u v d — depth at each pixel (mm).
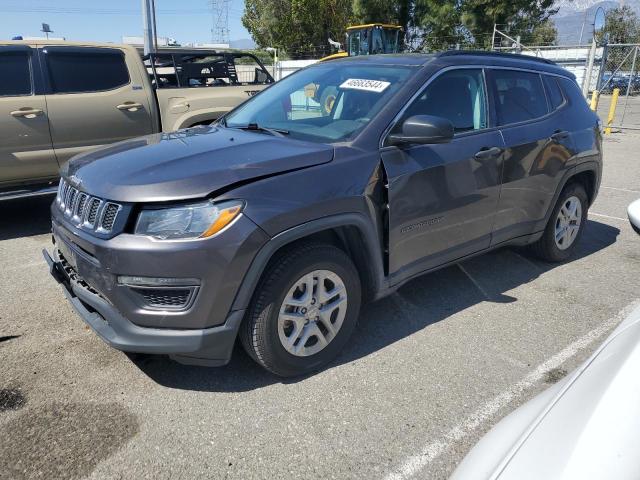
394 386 3062
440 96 3682
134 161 3055
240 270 2670
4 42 5738
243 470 2432
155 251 2580
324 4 38062
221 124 4148
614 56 25578
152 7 14391
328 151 3086
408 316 3908
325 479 2389
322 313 3074
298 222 2820
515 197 4172
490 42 33438
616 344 1797
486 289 4402
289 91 4152
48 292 4293
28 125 5703
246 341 2916
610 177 9180
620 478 1237
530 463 1385
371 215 3176
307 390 3010
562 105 4707
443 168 3537
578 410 1501
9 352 3375
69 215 3094
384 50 23703
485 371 3229
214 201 2635
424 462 2494
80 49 6125
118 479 2369
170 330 2691
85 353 3367
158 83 7027
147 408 2844
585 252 5398
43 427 2684
